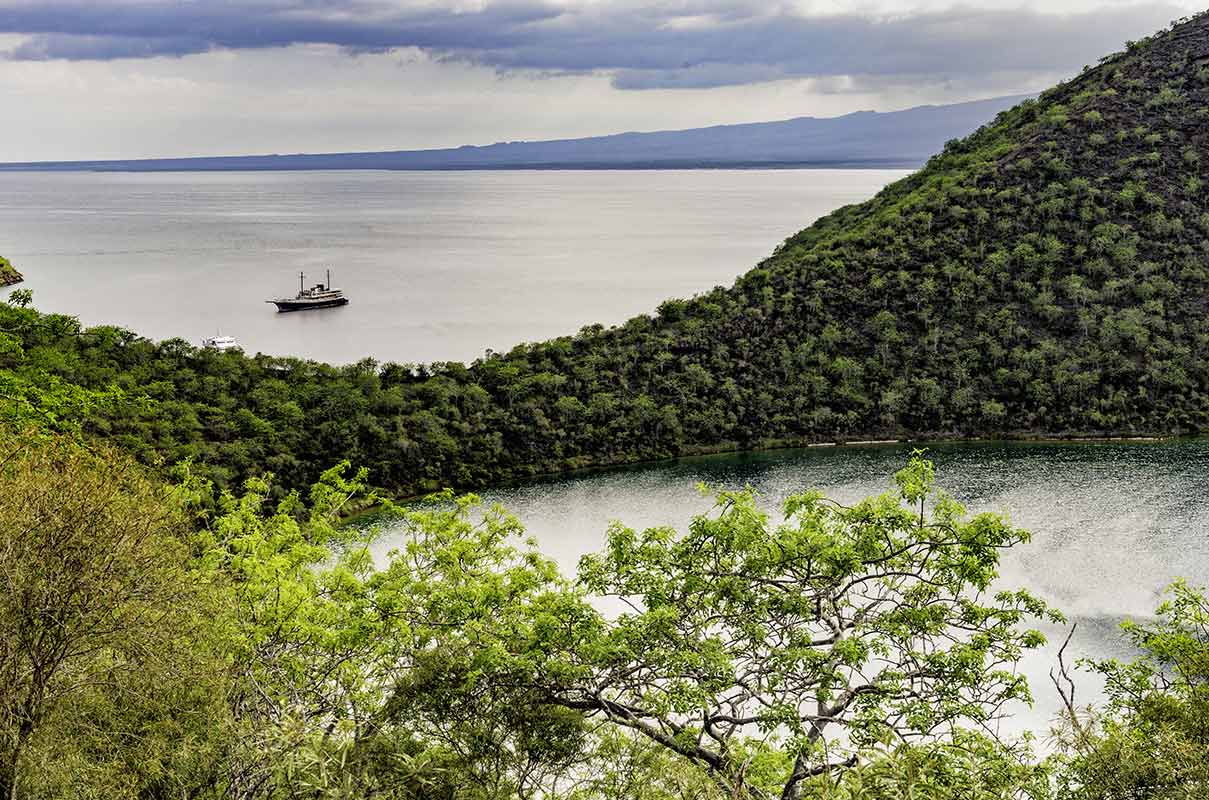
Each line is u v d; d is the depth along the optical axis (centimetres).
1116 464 6128
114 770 1041
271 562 1783
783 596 1423
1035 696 2812
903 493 1536
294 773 1098
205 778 1109
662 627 1340
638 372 7625
